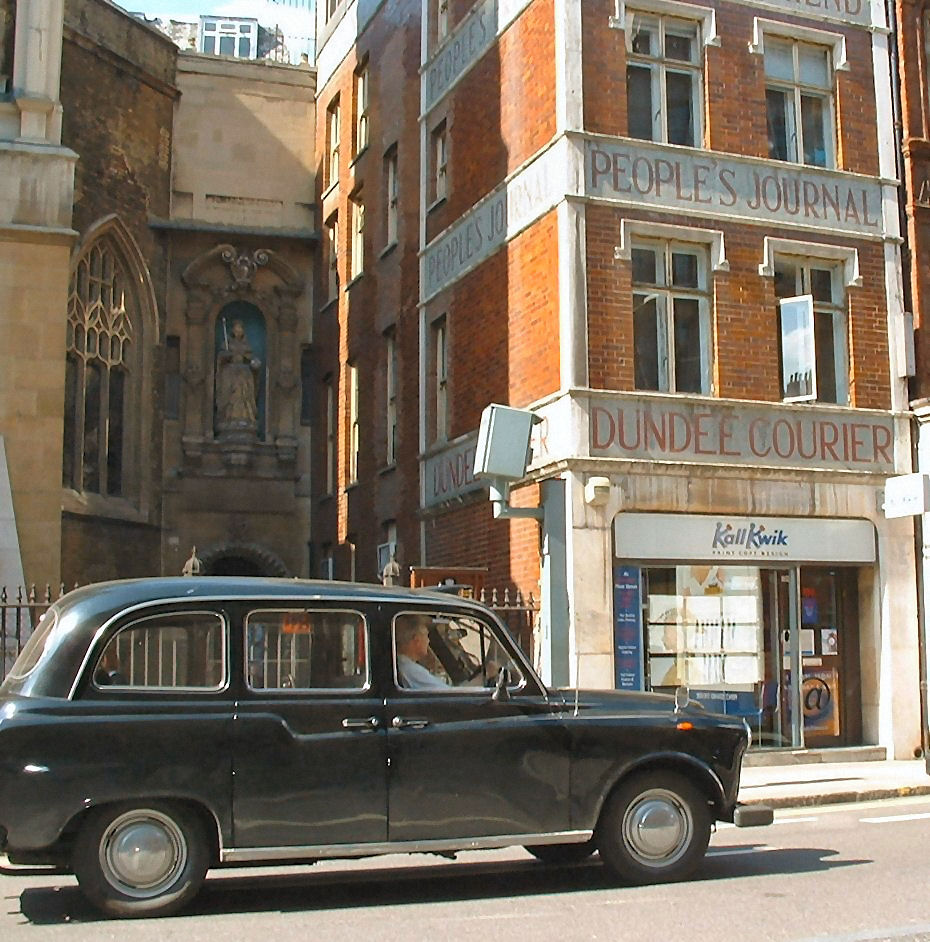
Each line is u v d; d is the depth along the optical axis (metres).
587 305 16.58
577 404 16.22
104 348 26.64
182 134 29.14
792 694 17.23
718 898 8.23
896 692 17.52
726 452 16.95
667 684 16.41
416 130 23.19
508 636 8.84
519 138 18.41
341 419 26.94
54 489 19.94
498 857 10.53
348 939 7.02
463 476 19.69
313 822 8.05
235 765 7.94
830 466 17.58
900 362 18.33
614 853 8.76
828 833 11.48
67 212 20.64
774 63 18.52
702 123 17.83
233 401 28.55
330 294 28.59
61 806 7.60
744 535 16.95
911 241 18.81
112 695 7.89
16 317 20.12
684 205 17.31
